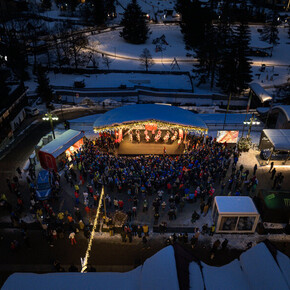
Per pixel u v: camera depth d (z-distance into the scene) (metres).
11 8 94.56
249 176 28.69
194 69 67.62
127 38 87.19
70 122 39.38
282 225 22.86
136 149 33.66
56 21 97.94
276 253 10.47
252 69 74.31
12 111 37.88
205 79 66.06
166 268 9.67
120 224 22.42
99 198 24.95
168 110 33.78
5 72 41.19
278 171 29.59
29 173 27.61
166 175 26.33
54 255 20.06
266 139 32.25
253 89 46.62
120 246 20.83
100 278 10.34
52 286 10.09
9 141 35.78
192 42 82.38
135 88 58.94
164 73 69.94
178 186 26.09
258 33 99.69
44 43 78.00
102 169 27.92
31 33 81.88
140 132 37.34
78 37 76.50
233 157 30.72
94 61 70.06
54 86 57.34
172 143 34.94
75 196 24.94
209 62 64.62
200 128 32.31
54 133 34.75
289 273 9.75
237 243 21.19
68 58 70.44
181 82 66.81
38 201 24.20
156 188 25.52
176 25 103.56
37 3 110.06
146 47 85.56
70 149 30.23
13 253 20.20
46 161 28.75
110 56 77.75
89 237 21.47
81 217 22.72
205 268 10.30
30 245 20.81
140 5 121.25
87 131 38.38
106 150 33.09
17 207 24.33
